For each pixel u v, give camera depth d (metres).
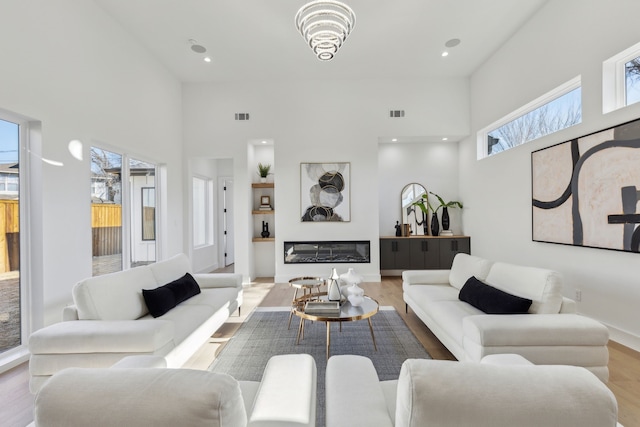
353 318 2.55
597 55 3.04
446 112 5.63
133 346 1.94
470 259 3.37
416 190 6.34
